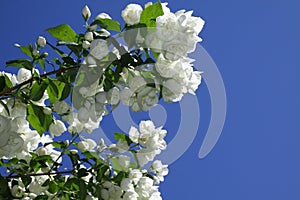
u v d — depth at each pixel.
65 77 1.12
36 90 1.15
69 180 1.14
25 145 1.18
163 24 1.06
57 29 1.12
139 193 1.14
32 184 1.19
